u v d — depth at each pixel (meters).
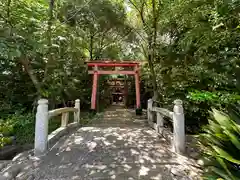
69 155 2.63
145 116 7.04
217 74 3.28
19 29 4.50
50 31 5.16
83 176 2.01
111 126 5.11
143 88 9.49
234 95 2.51
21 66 6.32
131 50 9.67
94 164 2.32
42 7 5.12
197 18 3.46
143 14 6.21
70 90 7.45
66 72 7.35
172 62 5.11
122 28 8.70
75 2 6.91
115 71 7.71
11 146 4.33
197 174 2.03
